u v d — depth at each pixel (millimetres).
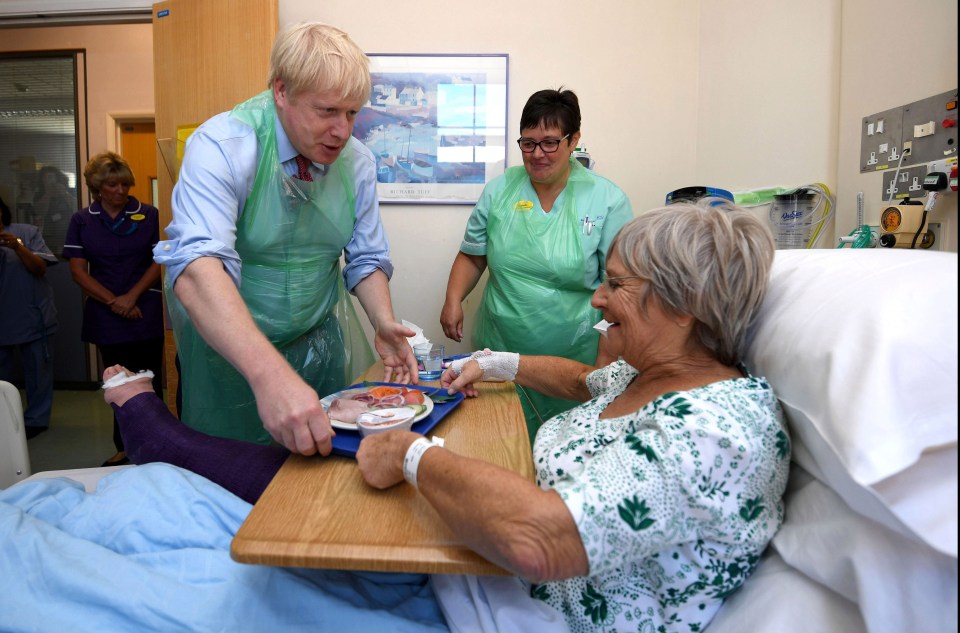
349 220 1626
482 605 854
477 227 2291
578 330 2150
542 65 2586
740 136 2295
